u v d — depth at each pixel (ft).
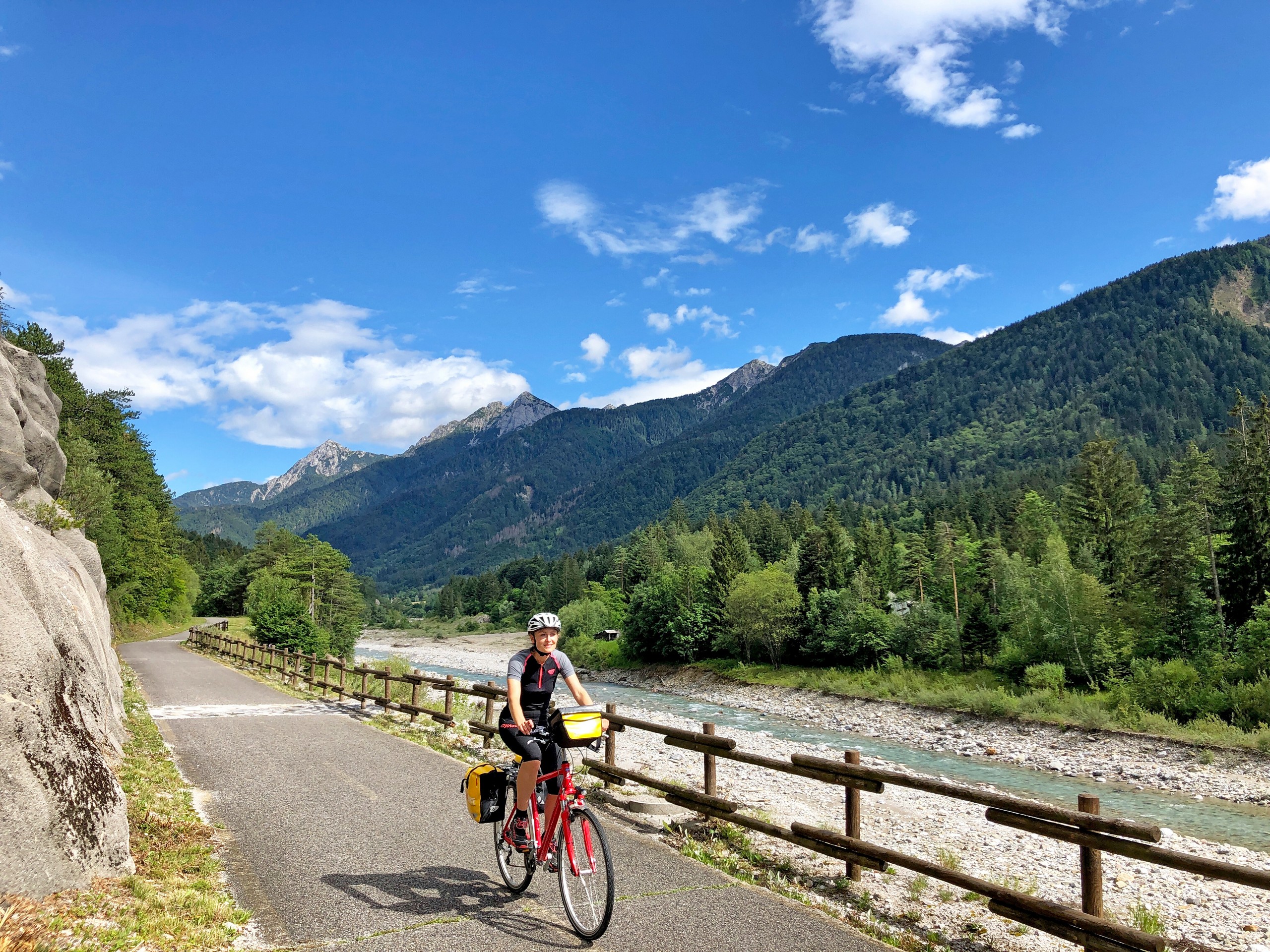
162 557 211.00
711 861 23.18
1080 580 149.18
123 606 178.19
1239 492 144.77
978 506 440.04
